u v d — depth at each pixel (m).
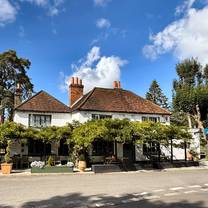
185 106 41.31
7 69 45.34
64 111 30.77
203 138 39.62
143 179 18.59
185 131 28.75
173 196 12.48
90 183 16.88
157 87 78.19
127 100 34.28
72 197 12.58
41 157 28.14
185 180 17.89
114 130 24.45
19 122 28.66
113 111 31.47
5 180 18.48
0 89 43.19
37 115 29.62
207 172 22.89
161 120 33.81
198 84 43.19
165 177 19.59
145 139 25.48
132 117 32.47
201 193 13.20
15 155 26.83
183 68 45.56
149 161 30.70
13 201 11.80
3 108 43.19
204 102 39.84
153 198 12.08
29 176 20.83
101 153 29.98
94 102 31.62
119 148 30.88
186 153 31.64
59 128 27.33
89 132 24.39
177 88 43.56
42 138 26.17
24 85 46.22
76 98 34.88
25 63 46.75
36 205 11.01
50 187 15.41
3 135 23.95
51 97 31.64
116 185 16.02
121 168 24.66
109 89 35.03
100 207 10.55
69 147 28.30
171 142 28.42
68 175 21.53
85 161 25.53
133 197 12.38
